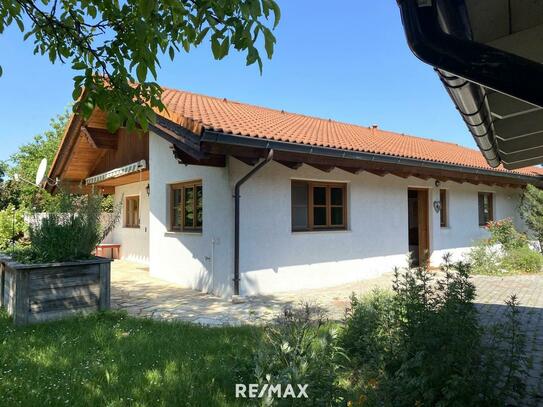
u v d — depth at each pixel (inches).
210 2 100.0
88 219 273.3
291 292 336.8
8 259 260.4
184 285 367.6
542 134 187.6
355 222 398.0
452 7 77.4
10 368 163.8
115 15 124.4
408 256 221.5
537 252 488.7
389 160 370.0
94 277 257.0
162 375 158.6
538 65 63.0
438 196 495.8
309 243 358.6
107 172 511.8
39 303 235.5
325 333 165.9
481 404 118.7
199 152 272.8
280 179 341.4
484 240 495.8
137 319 241.1
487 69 65.6
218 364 168.2
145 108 133.0
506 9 102.8
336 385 128.7
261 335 177.9
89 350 185.0
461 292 137.0
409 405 124.1
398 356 142.9
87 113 130.1
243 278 315.3
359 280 393.7
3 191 759.7
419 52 69.6
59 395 141.0
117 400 137.6
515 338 132.7
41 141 1058.7
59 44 138.3
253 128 313.9
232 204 312.0
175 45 121.9
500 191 605.6
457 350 122.4
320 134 399.2
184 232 371.9
